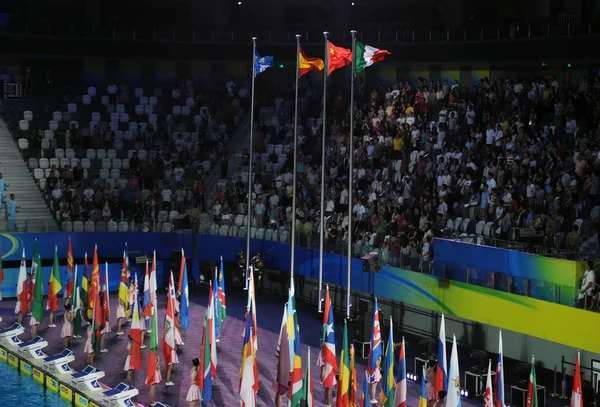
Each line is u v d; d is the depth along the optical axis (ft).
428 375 140.77
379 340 147.02
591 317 150.10
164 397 154.20
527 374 158.92
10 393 161.07
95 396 152.25
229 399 152.46
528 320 161.17
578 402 121.49
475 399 152.15
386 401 135.54
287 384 138.41
